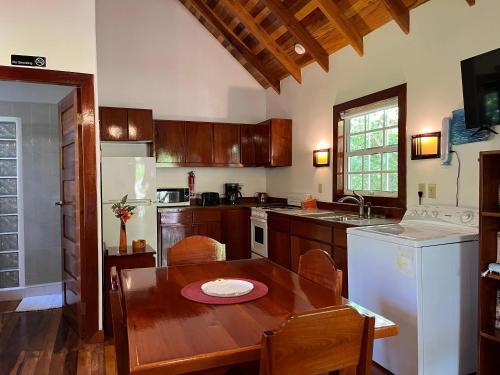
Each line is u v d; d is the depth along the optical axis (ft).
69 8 9.52
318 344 3.63
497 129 8.22
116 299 4.71
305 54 14.85
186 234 15.79
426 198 10.10
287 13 13.17
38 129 13.93
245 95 18.49
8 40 9.02
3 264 13.52
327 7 11.55
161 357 3.63
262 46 16.01
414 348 7.28
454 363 7.55
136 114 15.30
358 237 8.69
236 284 5.94
